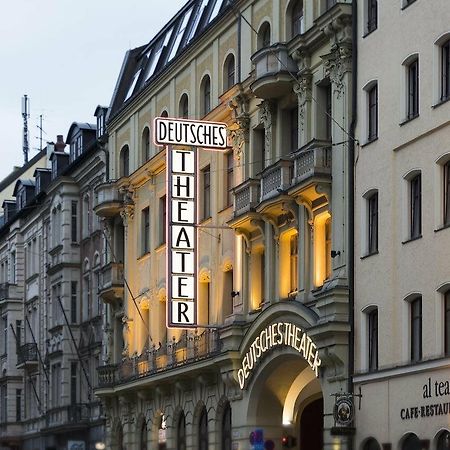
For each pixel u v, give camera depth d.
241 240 39.66
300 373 37.38
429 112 29.42
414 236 30.14
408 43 30.50
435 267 28.86
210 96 43.22
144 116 50.03
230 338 38.72
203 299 43.31
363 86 32.50
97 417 55.50
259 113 38.62
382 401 30.59
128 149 52.16
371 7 32.69
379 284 31.16
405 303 30.11
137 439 49.09
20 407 71.38
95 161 56.97
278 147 37.06
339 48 33.25
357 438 31.58
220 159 42.16
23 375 71.31
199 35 43.72
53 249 62.59
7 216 80.62
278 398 38.00
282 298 36.44
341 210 33.03
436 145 29.14
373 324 31.69
